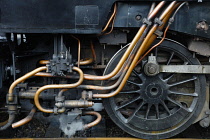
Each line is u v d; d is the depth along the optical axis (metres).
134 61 2.55
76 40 2.94
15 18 2.40
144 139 3.02
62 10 2.40
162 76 2.89
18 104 2.78
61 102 2.65
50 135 3.07
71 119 2.76
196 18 2.53
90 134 3.18
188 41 2.79
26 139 2.84
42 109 2.69
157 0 2.41
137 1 2.48
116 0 2.38
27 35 2.81
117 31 2.74
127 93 3.05
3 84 3.48
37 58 2.90
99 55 3.07
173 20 2.45
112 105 2.95
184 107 2.97
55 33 2.50
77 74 2.73
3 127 2.74
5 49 3.20
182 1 2.40
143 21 2.41
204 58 3.03
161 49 2.87
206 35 2.56
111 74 2.59
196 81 2.93
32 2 2.37
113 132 3.29
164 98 2.92
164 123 2.99
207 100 3.27
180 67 2.79
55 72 2.54
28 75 2.57
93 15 2.41
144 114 3.13
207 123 3.08
